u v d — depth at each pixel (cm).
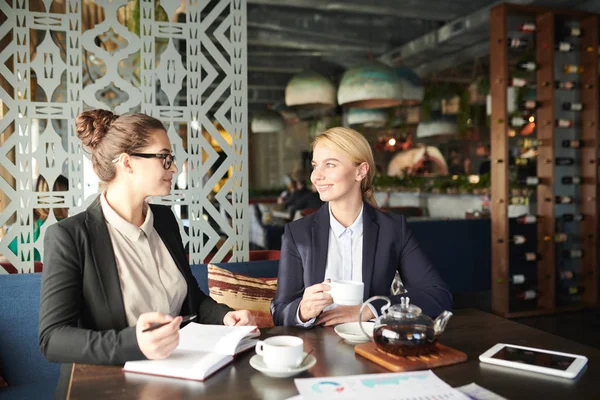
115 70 254
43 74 245
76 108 248
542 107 468
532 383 113
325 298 148
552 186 463
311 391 106
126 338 124
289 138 1484
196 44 265
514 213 609
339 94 570
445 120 745
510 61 876
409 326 126
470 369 121
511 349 133
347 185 182
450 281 507
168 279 168
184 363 122
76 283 146
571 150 527
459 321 164
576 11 466
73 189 248
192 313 173
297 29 788
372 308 157
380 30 840
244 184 274
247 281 231
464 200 780
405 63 934
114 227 160
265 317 223
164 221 179
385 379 112
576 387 111
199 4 265
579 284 521
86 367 126
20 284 218
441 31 754
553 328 424
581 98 491
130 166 156
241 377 118
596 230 484
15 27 239
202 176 267
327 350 136
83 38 248
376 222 188
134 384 114
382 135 989
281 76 1132
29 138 243
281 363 117
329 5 656
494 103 452
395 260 186
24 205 243
